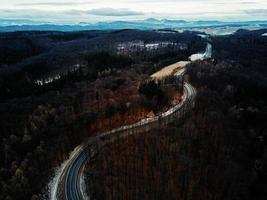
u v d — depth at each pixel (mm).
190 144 161750
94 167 151500
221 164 152250
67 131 177875
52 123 185375
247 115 191750
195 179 143125
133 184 139375
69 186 140750
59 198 134500
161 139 164875
